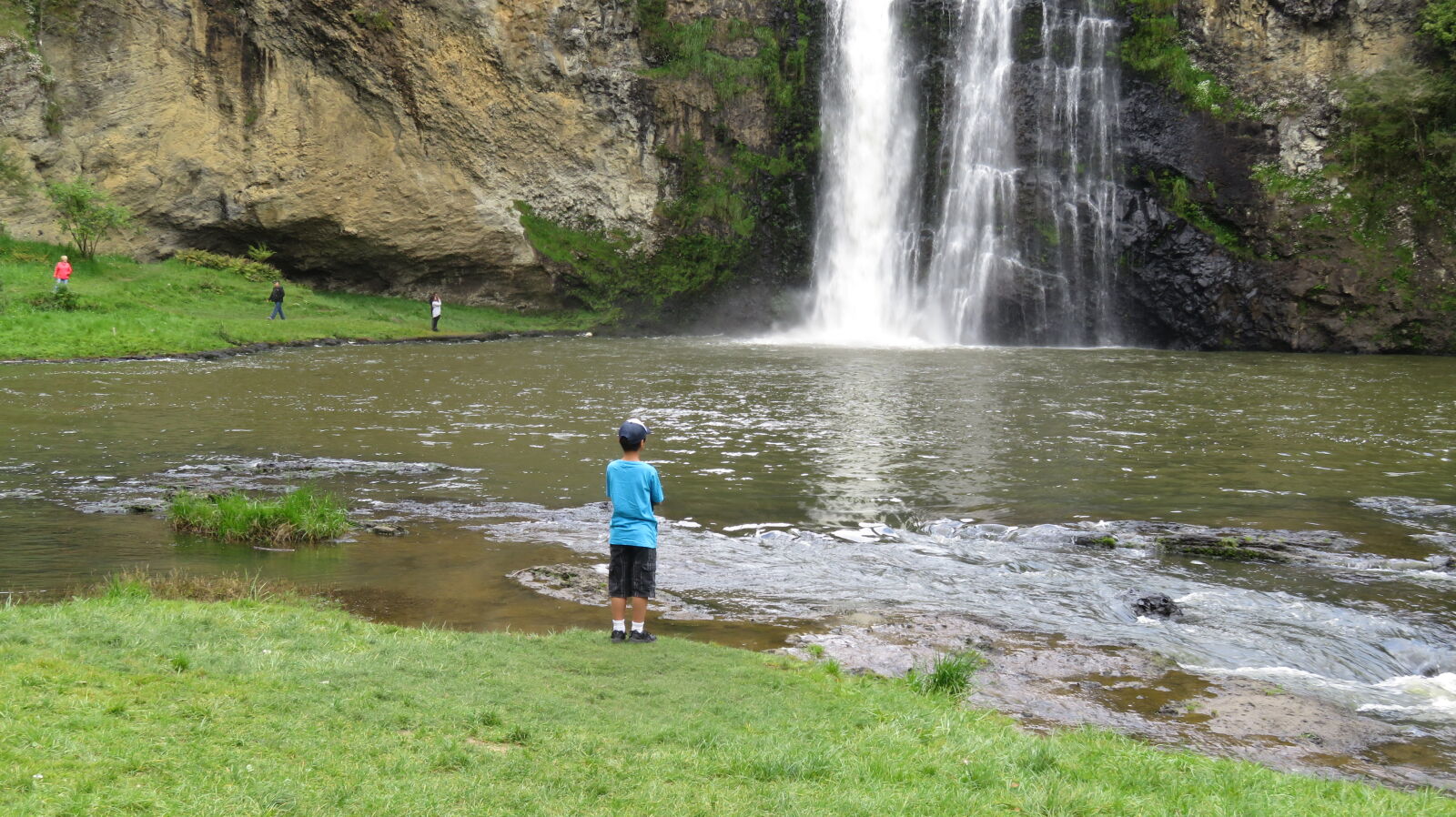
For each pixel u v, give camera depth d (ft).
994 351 121.90
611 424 63.16
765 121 150.00
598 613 27.94
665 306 144.56
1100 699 22.66
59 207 117.60
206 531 35.83
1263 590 31.99
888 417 67.51
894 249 146.72
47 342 91.04
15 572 29.86
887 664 24.52
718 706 19.70
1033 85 141.59
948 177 145.18
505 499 43.32
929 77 146.51
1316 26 133.08
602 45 143.23
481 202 138.51
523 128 140.46
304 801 13.76
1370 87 128.16
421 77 134.10
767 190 149.07
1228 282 130.82
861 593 31.01
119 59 124.06
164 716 16.40
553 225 143.84
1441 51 127.95
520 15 138.10
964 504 43.96
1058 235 138.92
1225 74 135.54
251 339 104.78
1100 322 138.51
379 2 130.31
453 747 16.31
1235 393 81.41
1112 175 137.80
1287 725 21.35
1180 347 134.82
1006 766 17.08
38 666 18.21
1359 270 126.11
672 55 146.61
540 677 20.86
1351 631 27.99
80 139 122.83
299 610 25.34
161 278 121.19
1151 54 136.87
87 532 35.37
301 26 128.88
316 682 18.94
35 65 119.96
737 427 62.90
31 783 13.32
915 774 16.56
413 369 90.17
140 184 125.59
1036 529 39.06
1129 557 36.01
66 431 56.29
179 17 125.70
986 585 32.17
